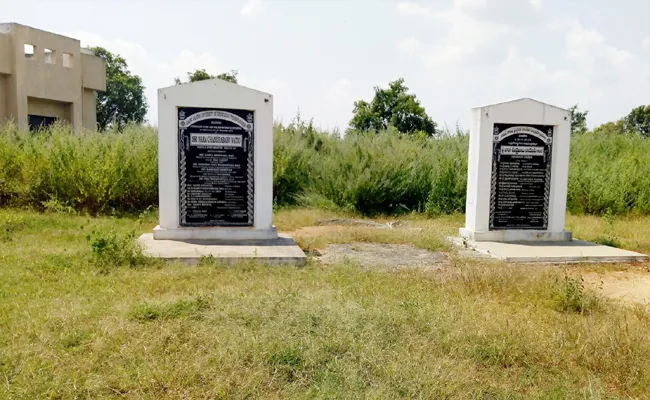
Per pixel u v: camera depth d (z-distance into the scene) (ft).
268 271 24.17
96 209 43.93
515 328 16.58
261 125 30.94
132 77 134.10
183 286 21.12
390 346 14.89
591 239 36.42
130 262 24.44
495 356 14.71
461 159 53.42
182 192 30.73
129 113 134.41
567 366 14.49
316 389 12.60
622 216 47.83
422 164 54.34
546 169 34.60
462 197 50.80
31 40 77.25
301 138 63.41
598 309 19.79
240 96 30.66
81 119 86.53
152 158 47.06
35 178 44.37
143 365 13.32
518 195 34.55
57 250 26.63
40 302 18.07
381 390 12.38
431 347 14.96
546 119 34.14
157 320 16.46
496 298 20.72
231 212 31.19
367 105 94.94
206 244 29.27
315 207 50.80
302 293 19.44
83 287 20.34
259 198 31.27
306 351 14.16
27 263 23.52
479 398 12.54
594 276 26.50
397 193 51.24
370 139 59.67
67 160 43.96
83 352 14.17
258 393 12.46
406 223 43.75
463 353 14.80
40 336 14.85
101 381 12.55
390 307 17.98
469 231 34.78
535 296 20.99
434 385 12.63
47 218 36.70
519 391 13.12
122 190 44.37
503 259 29.43
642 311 19.54
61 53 82.12
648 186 50.19
